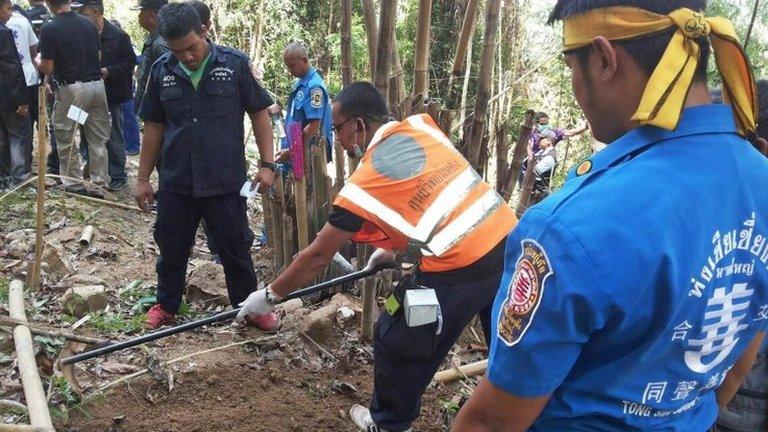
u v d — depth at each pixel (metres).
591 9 1.10
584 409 1.18
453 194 2.38
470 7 3.35
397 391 2.55
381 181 2.33
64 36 5.33
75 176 5.70
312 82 4.89
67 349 2.94
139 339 2.79
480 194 2.46
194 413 2.91
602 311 1.03
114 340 3.32
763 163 1.16
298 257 2.45
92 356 2.76
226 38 12.95
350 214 2.34
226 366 3.19
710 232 1.08
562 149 11.69
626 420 1.19
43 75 6.23
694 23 1.03
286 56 4.93
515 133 9.21
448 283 2.40
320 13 12.87
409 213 2.34
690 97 1.11
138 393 2.93
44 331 3.01
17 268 4.04
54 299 3.69
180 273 3.56
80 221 5.07
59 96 5.47
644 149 1.10
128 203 5.96
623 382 1.16
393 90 3.51
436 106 3.19
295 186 3.98
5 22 5.64
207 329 3.58
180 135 3.31
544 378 1.10
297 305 3.97
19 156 5.68
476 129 3.25
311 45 12.88
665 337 1.10
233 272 3.58
